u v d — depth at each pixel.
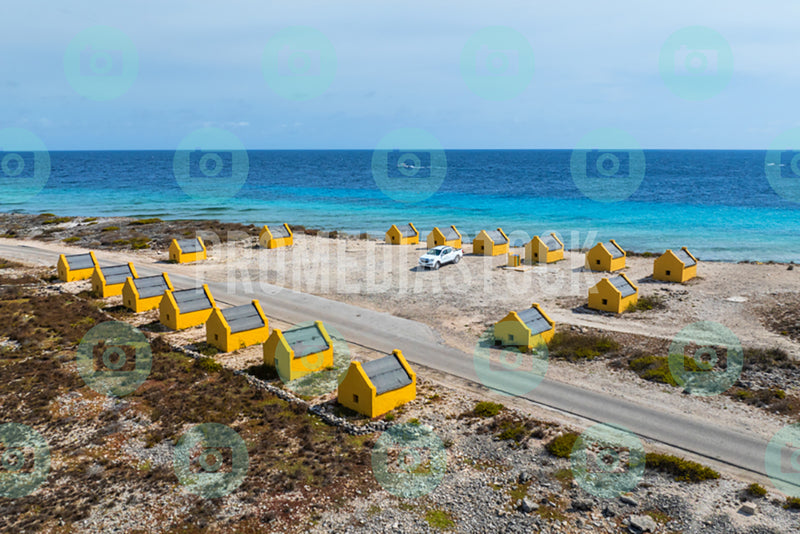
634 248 63.22
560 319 34.25
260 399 23.69
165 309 32.88
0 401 23.20
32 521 16.31
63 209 97.00
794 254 59.06
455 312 36.09
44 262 51.53
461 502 17.34
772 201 104.56
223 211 94.56
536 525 16.27
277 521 16.34
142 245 58.53
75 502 17.19
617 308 35.38
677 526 16.11
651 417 22.50
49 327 31.34
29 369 26.03
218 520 16.36
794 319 33.12
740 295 38.66
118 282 39.34
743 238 68.19
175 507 16.91
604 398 24.17
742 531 15.79
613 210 93.31
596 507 17.02
